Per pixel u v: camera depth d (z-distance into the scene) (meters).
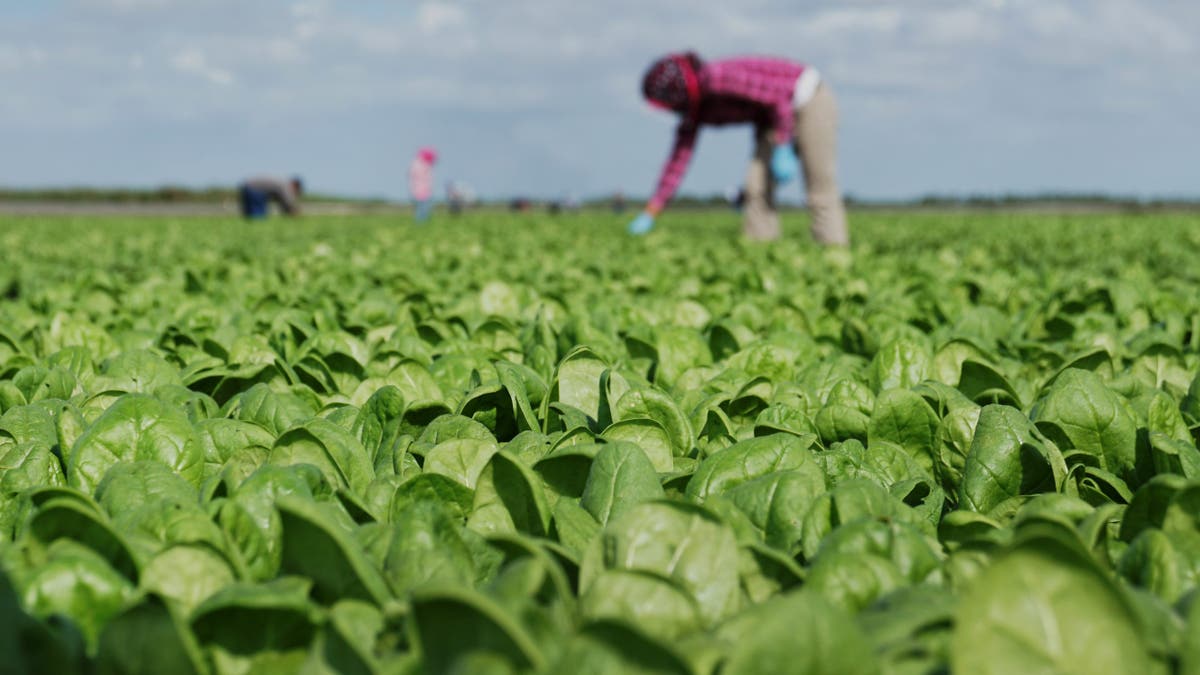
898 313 6.07
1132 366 4.49
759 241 14.57
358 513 2.61
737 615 1.90
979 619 1.66
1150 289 7.61
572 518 2.46
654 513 2.12
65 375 4.11
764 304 6.92
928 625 1.78
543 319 5.29
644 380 4.00
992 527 2.45
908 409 3.32
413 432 3.55
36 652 1.75
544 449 3.04
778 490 2.54
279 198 41.19
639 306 6.61
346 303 6.95
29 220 29.08
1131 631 1.63
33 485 2.90
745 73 14.49
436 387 4.02
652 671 1.50
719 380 4.12
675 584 1.90
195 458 2.94
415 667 1.64
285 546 2.09
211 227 24.00
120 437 2.90
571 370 3.89
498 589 1.82
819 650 1.52
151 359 4.18
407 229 21.55
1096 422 3.05
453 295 8.04
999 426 2.91
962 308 6.84
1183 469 2.79
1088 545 2.14
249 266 11.14
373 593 2.00
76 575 1.95
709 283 8.87
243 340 4.62
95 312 6.64
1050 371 4.60
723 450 2.79
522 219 31.70
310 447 2.82
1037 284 8.56
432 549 2.12
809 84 14.47
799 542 2.44
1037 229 20.17
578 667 1.50
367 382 4.02
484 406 3.61
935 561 2.15
